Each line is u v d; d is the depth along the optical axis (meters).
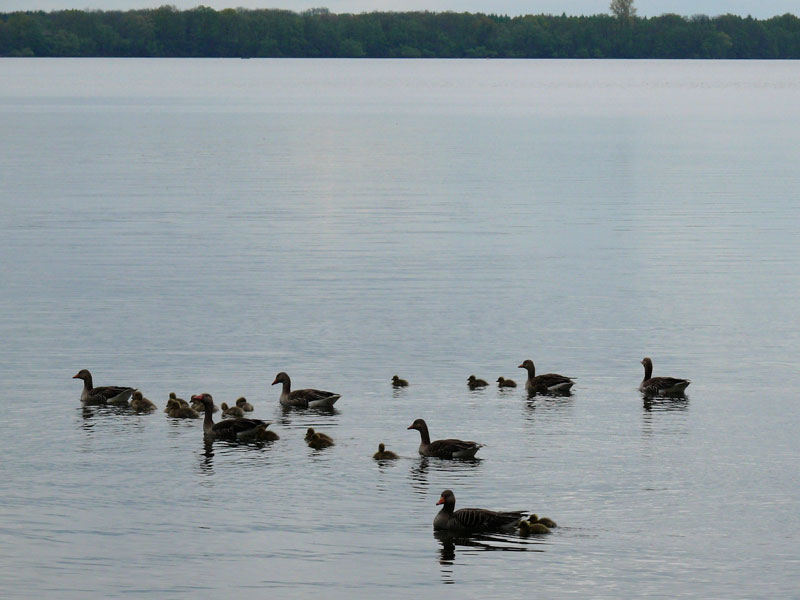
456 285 52.66
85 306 47.66
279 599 21.64
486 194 87.69
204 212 76.12
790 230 69.56
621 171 106.12
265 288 51.69
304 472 28.42
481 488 27.31
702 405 34.50
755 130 168.00
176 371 38.06
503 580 22.47
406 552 23.77
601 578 22.55
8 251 60.44
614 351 41.09
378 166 109.50
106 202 80.56
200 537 24.44
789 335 43.50
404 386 36.50
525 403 34.72
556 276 54.91
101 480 27.78
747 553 23.69
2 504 26.12
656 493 27.02
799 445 30.61
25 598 21.55
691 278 54.59
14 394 35.28
